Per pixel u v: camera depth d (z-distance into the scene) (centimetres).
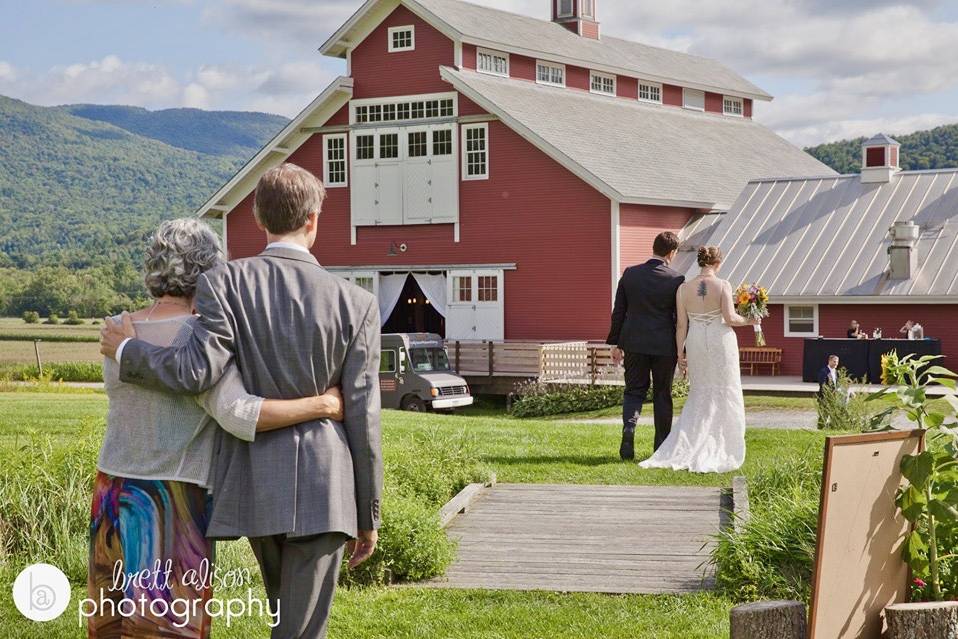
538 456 1277
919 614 507
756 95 4925
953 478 549
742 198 3453
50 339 7006
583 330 3284
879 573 526
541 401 2986
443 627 677
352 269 3650
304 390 436
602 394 2956
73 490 850
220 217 3759
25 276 12306
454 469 1105
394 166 3584
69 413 1608
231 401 425
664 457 1194
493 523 960
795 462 1038
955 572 566
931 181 3262
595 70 4084
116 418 451
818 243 3184
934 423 562
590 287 3272
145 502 442
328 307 439
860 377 2858
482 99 3375
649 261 1231
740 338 3198
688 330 1205
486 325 3444
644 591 759
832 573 489
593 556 851
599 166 3303
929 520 545
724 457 1169
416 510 823
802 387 2723
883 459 509
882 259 3055
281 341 432
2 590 728
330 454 432
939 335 2933
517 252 3400
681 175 3600
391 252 3600
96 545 453
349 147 3650
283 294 438
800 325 3120
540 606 723
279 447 429
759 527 781
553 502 1036
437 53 3541
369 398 443
